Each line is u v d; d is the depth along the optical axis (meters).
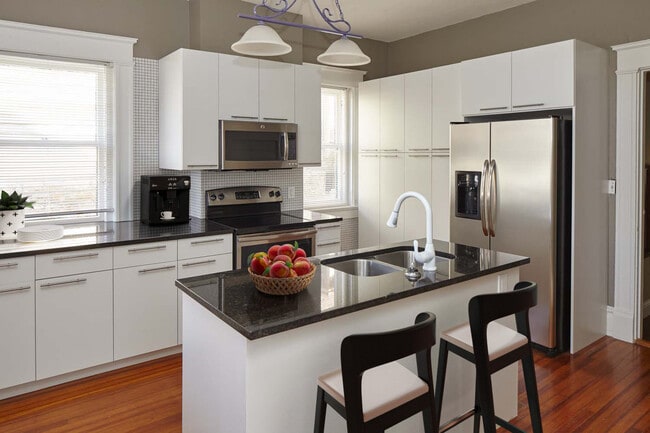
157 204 3.71
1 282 2.78
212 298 1.97
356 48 2.99
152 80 3.95
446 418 2.39
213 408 1.96
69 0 3.54
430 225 2.35
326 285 2.16
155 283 3.33
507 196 3.67
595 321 3.83
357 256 2.77
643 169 3.74
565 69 3.45
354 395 1.49
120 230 3.52
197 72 3.66
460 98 4.26
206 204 4.06
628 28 3.69
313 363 1.89
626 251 3.82
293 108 4.18
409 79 4.72
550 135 3.42
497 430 2.58
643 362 3.44
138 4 3.84
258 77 3.96
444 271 2.39
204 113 3.71
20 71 3.42
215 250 3.56
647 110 4.50
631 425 2.63
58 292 2.97
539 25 4.20
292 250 2.10
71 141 3.65
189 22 4.07
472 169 3.88
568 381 3.15
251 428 1.74
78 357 3.07
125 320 3.23
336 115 5.41
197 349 2.07
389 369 1.82
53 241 3.11
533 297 2.07
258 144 3.96
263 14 4.22
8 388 2.90
